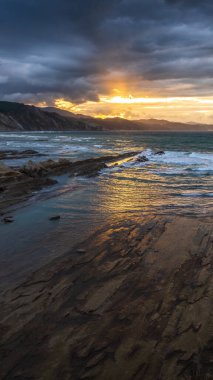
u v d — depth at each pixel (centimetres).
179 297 557
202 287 589
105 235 877
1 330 476
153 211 1128
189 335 459
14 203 1265
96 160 2705
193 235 863
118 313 513
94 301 549
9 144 5488
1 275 652
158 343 444
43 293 577
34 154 3366
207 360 412
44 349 435
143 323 487
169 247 783
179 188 1575
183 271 654
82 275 643
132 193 1455
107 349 434
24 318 504
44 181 1689
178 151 4094
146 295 566
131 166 2517
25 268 681
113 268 673
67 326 482
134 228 934
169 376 390
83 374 393
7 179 1623
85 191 1502
